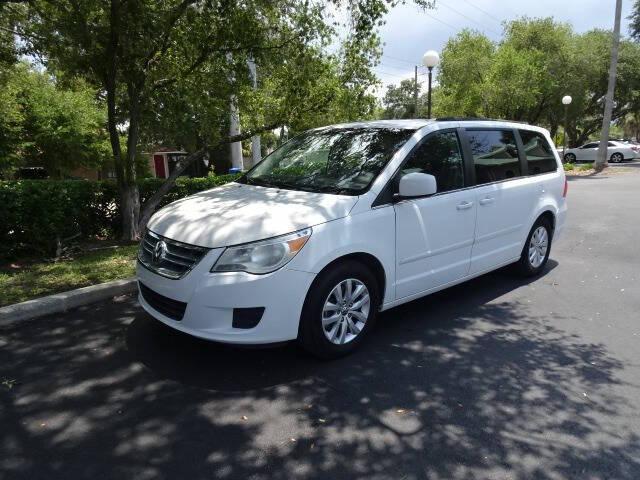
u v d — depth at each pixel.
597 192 15.05
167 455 2.68
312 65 7.80
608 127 24.88
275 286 3.32
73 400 3.19
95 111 22.36
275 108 8.47
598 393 3.38
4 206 6.25
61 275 5.51
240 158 13.45
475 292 5.46
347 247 3.62
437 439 2.85
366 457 2.69
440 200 4.39
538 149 5.91
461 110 25.92
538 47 27.44
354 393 3.33
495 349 4.03
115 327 4.31
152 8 6.48
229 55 7.75
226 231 3.42
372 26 7.28
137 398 3.22
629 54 29.83
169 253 3.59
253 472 2.56
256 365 3.68
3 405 3.13
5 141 19.20
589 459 2.70
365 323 3.95
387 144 4.34
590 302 5.16
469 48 25.70
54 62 7.16
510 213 5.26
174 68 7.68
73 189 7.17
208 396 3.26
